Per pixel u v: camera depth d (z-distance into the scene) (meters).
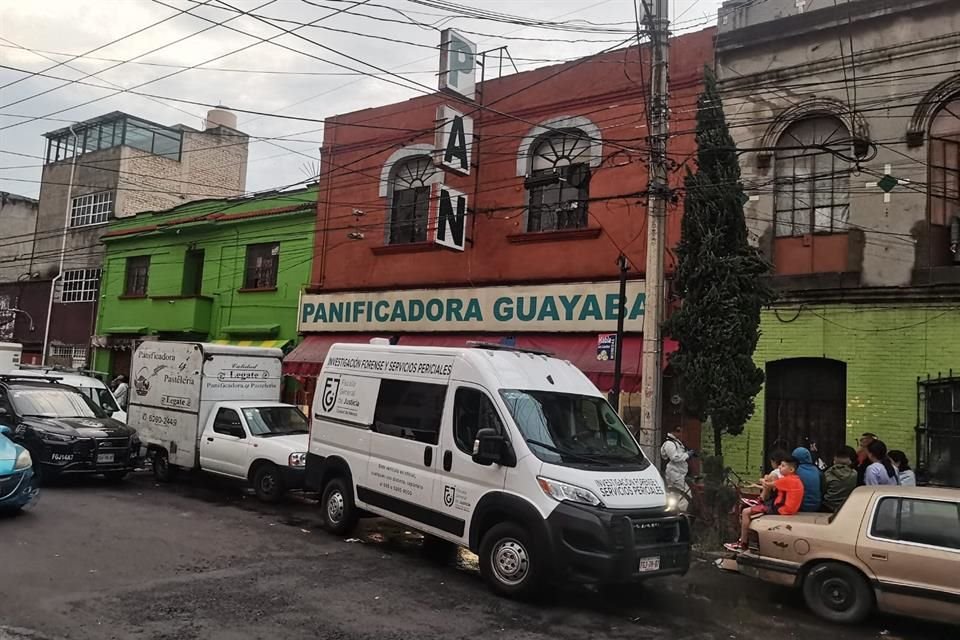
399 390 8.95
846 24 11.96
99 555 7.64
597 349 12.20
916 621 7.02
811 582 7.05
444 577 7.68
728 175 10.91
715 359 10.34
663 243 10.33
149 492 12.10
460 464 7.77
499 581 7.08
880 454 9.13
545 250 15.02
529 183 15.48
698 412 10.52
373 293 17.48
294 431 12.61
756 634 6.43
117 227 25.11
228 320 20.95
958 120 11.19
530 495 6.94
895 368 10.99
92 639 5.25
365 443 9.20
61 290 27.47
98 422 12.77
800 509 8.30
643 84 12.50
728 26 13.29
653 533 6.91
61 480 12.72
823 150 11.00
